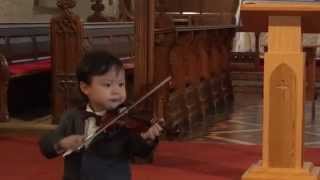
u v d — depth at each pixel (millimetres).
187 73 8688
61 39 7305
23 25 8844
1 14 11984
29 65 8430
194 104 8977
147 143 2928
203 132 8125
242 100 12117
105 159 2988
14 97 8328
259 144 7184
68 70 7273
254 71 14430
